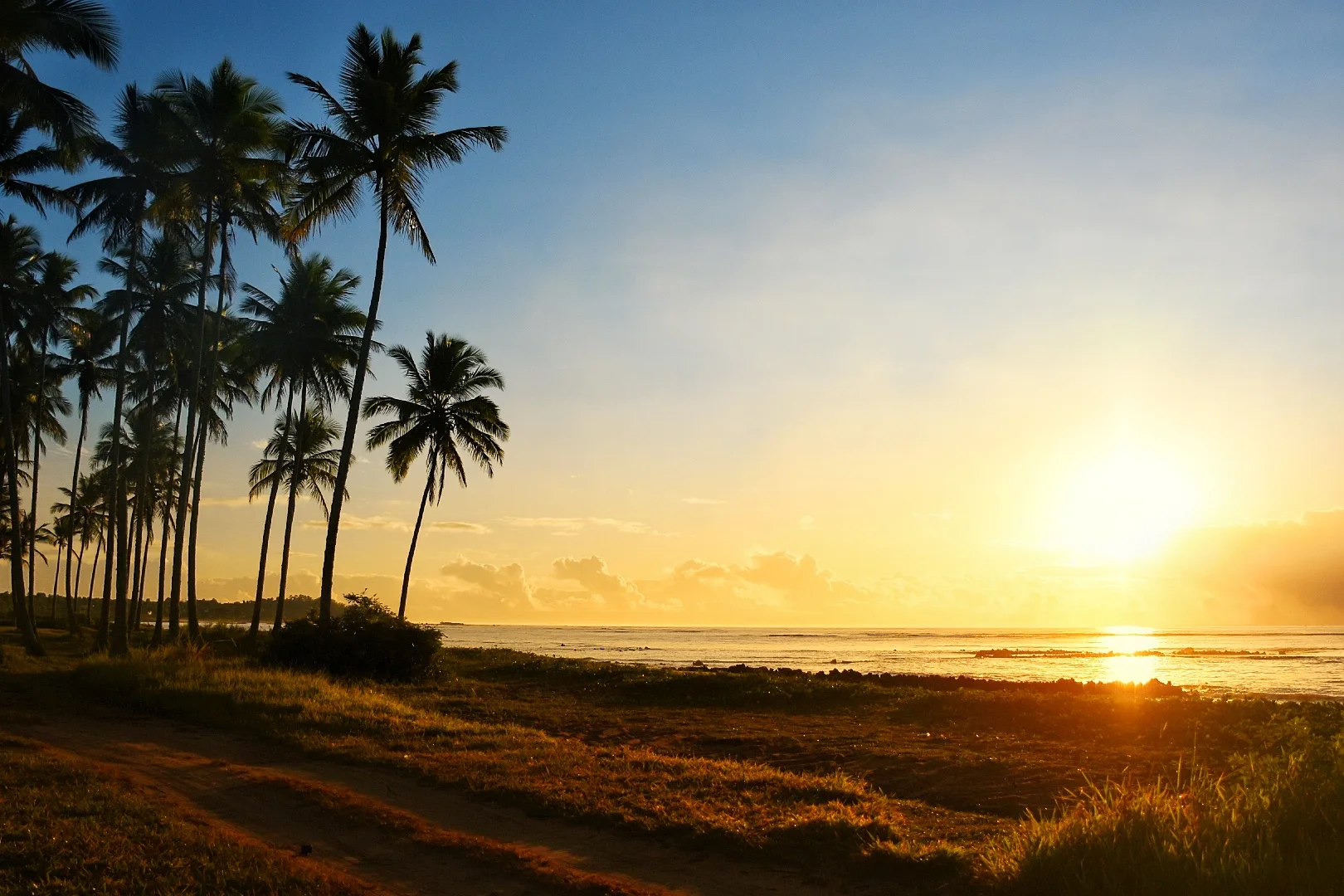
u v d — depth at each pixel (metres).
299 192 28.44
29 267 36.19
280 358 39.66
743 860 8.76
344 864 8.62
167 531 45.09
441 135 28.70
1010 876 7.64
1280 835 7.56
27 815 9.41
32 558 50.16
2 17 23.62
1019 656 80.69
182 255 36.94
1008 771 15.06
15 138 29.61
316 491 46.81
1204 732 18.30
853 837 9.21
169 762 13.32
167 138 30.75
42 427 46.44
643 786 11.61
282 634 28.83
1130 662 70.25
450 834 9.52
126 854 8.30
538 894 7.82
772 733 19.88
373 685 26.52
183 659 24.80
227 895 7.47
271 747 14.73
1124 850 7.44
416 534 42.78
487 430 43.38
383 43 29.20
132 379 42.22
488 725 18.38
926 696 23.98
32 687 21.53
